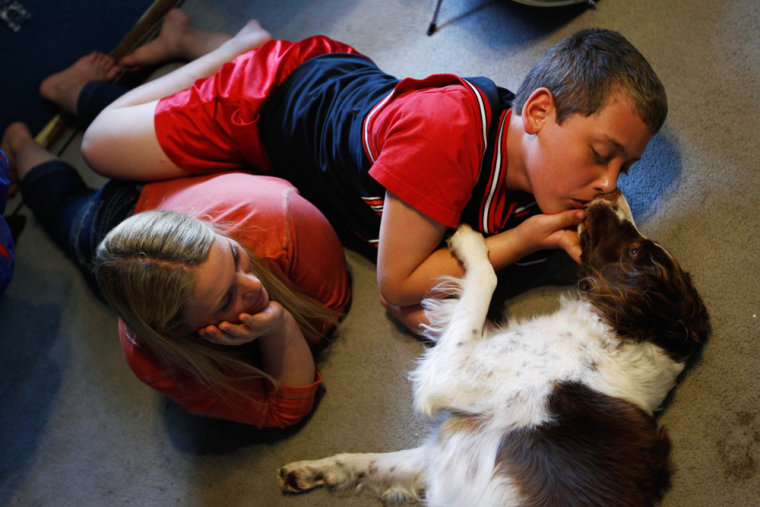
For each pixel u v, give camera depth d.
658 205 1.75
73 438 1.87
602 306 1.33
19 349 2.03
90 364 1.96
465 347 1.39
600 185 1.31
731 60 1.86
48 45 2.25
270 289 1.54
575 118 1.25
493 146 1.39
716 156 1.76
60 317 2.05
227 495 1.72
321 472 1.63
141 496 1.77
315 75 1.70
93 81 2.24
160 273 1.21
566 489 1.17
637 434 1.23
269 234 1.53
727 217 1.70
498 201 1.49
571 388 1.27
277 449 1.75
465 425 1.37
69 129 2.37
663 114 1.28
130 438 1.84
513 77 2.02
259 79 1.76
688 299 1.30
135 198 1.84
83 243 1.80
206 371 1.45
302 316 1.67
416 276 1.52
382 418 1.73
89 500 1.79
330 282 1.74
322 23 2.33
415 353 1.78
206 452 1.78
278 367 1.56
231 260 1.29
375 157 1.45
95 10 2.33
